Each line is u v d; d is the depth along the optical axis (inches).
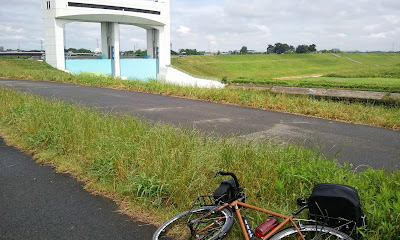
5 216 182.9
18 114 378.9
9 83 826.8
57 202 199.6
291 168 199.5
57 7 2142.0
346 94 553.0
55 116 349.4
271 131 360.5
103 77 903.7
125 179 218.8
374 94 527.5
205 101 583.5
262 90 647.1
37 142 298.7
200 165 216.7
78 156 266.4
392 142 320.5
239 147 252.5
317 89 596.1
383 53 7091.5
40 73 1058.7
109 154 243.8
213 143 270.4
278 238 128.7
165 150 234.4
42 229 169.3
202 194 192.2
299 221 138.3
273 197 185.0
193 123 394.6
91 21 2381.9
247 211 168.7
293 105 492.7
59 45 2219.5
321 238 135.6
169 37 2876.5
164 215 178.1
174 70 2711.6
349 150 293.4
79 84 851.4
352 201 126.3
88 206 194.2
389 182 188.1
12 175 242.7
